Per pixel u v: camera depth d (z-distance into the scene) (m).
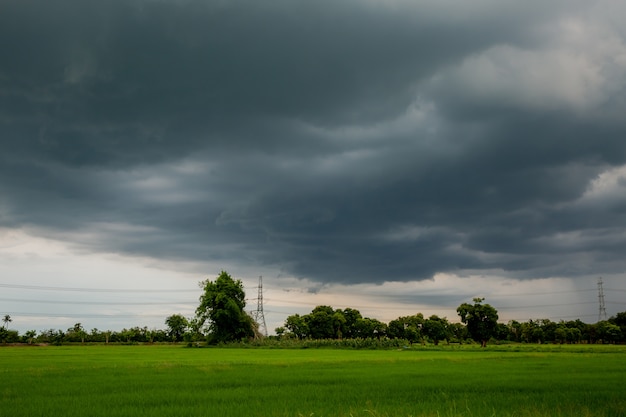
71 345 154.12
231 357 68.62
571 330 173.62
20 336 158.88
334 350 107.50
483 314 130.25
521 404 21.36
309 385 29.59
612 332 166.75
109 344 167.12
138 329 183.75
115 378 33.94
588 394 24.58
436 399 23.27
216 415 18.83
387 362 54.62
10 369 41.88
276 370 42.06
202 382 31.16
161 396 24.33
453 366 48.09
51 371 39.62
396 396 24.38
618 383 30.31
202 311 130.00
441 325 169.50
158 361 56.31
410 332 169.50
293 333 182.62
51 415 18.97
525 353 84.56
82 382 31.14
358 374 37.75
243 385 29.77
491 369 43.41
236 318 130.50
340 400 22.88
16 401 22.66
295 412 19.34
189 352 90.12
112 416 18.72
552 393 25.11
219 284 131.38
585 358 65.50
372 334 186.25
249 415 18.77
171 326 182.50
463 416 18.50
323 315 188.38
